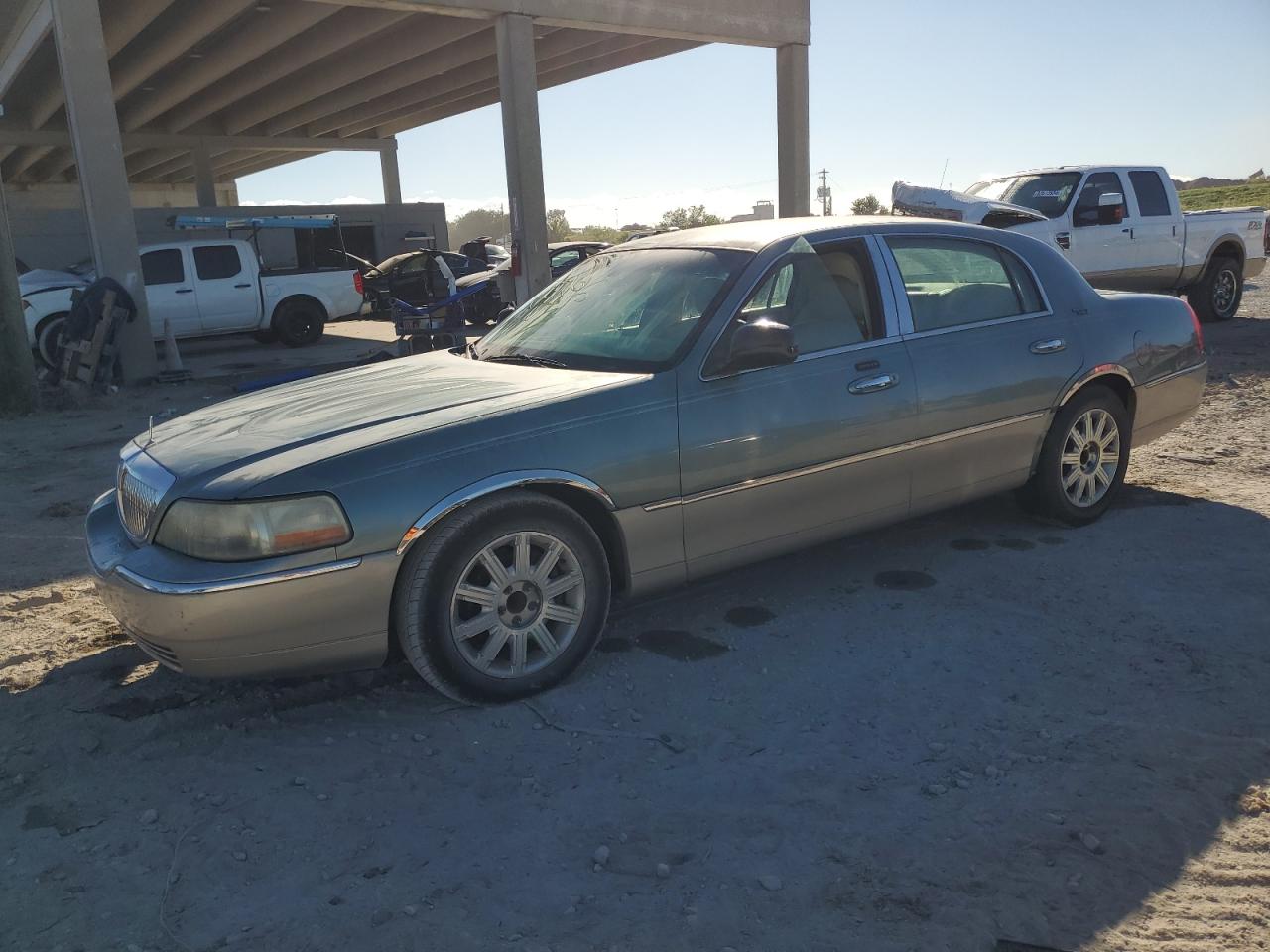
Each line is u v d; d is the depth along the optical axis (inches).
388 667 156.8
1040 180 522.6
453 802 118.3
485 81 925.8
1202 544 194.9
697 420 151.9
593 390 147.0
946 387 177.9
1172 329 216.1
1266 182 2212.1
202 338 715.4
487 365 171.9
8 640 173.2
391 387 161.8
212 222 673.6
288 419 149.5
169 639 126.7
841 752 126.5
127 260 494.9
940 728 131.5
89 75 476.7
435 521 132.3
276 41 718.5
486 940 94.3
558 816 114.7
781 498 161.8
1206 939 91.9
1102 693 138.9
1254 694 136.7
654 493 148.8
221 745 133.9
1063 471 202.1
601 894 100.6
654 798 117.8
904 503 178.1
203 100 977.5
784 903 98.3
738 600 178.4
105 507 160.6
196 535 127.9
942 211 490.9
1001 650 153.7
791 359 154.9
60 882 105.4
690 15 604.1
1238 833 107.2
